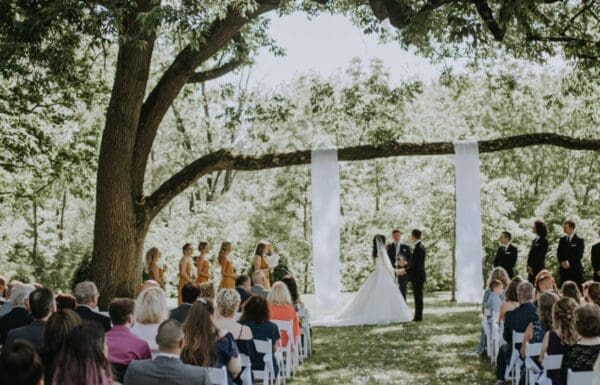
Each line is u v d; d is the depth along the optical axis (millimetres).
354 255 29875
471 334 12297
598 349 5340
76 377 3467
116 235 12312
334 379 8891
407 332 12742
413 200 25859
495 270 9961
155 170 30141
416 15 10312
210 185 33094
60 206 33438
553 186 30609
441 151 13383
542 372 6539
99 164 12445
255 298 7254
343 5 14109
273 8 12281
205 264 13773
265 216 30953
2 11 10273
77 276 23500
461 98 28047
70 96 16500
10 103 16078
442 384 8484
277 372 7266
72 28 10258
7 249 30188
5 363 2812
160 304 5742
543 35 14008
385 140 13445
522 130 28234
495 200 20203
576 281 13234
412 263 14359
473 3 10297
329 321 14539
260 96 29266
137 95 12273
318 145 27781
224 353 5605
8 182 20125
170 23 8969
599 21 13852
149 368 4035
